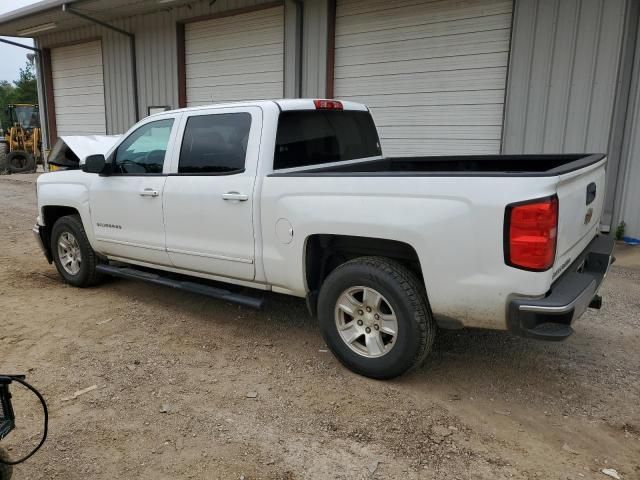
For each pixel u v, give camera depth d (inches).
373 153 212.7
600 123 290.7
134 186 194.4
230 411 133.0
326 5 386.3
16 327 187.2
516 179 120.0
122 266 233.8
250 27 444.5
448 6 338.3
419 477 108.2
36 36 653.3
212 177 171.5
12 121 899.4
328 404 135.3
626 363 157.8
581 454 115.5
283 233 155.4
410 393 140.5
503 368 154.6
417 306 135.3
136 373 152.8
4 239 335.0
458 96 343.9
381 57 371.9
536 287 120.1
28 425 127.5
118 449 118.3
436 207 128.4
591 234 160.2
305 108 174.9
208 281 201.2
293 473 109.8
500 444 119.0
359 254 155.6
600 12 281.4
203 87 491.8
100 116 609.0
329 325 151.3
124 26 540.4
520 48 309.9
